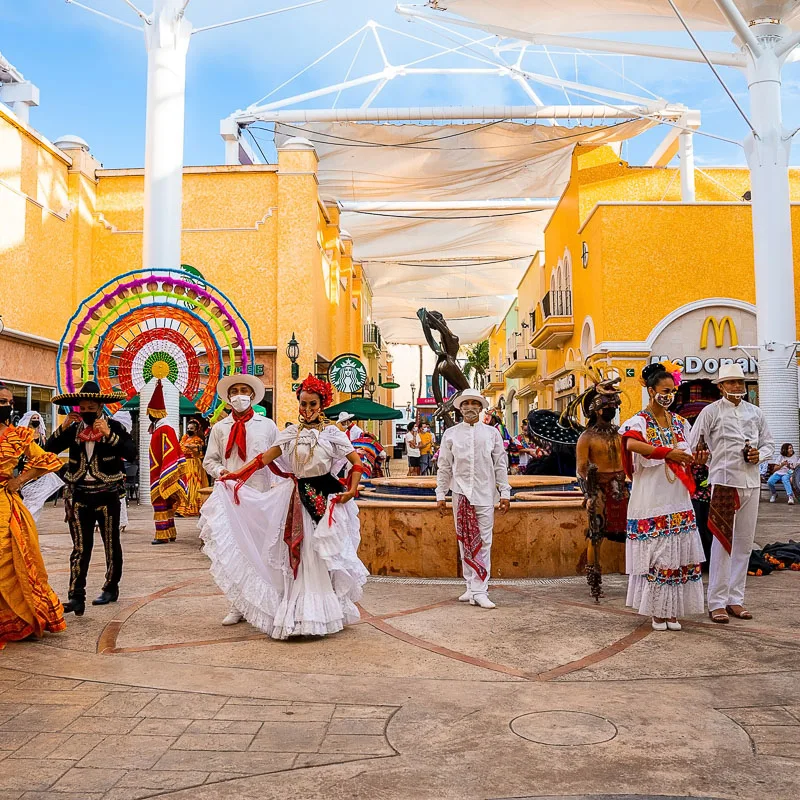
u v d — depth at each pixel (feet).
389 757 10.43
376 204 91.86
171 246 51.83
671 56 59.06
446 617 18.81
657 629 17.47
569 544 24.27
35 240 55.88
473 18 62.13
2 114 51.08
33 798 9.26
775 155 51.78
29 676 14.20
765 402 52.01
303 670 14.53
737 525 18.69
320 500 17.04
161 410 36.19
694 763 10.14
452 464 20.80
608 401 21.25
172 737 11.19
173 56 52.21
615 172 77.61
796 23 58.75
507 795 9.29
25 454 17.33
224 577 17.06
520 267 126.31
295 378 61.67
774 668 14.49
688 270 62.90
